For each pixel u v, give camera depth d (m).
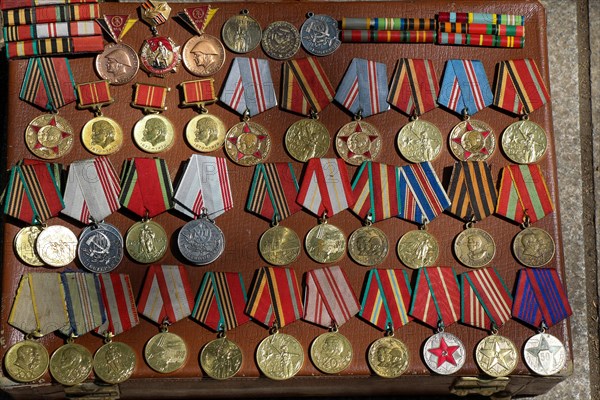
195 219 1.66
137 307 1.62
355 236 1.68
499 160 1.74
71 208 1.64
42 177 1.65
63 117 1.70
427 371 1.63
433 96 1.74
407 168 1.71
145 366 1.61
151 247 1.65
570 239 1.95
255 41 1.75
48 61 1.70
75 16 1.71
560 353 1.65
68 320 1.61
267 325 1.63
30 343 1.60
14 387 1.59
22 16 1.70
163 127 1.70
